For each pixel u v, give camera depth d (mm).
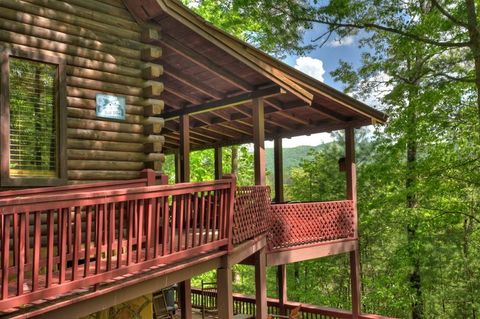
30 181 4949
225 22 17547
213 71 7461
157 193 4141
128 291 4023
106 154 5746
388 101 13359
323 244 10148
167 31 6691
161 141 6281
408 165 13422
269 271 23172
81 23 5602
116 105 5871
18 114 5020
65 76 5344
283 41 14188
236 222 5805
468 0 10977
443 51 12914
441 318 16391
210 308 11312
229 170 22938
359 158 17562
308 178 20578
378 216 15594
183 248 4840
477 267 15133
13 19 4980
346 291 19594
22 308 3145
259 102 8109
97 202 3508
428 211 13508
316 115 10859
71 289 3285
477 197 14273
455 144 12758
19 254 2947
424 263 14422
